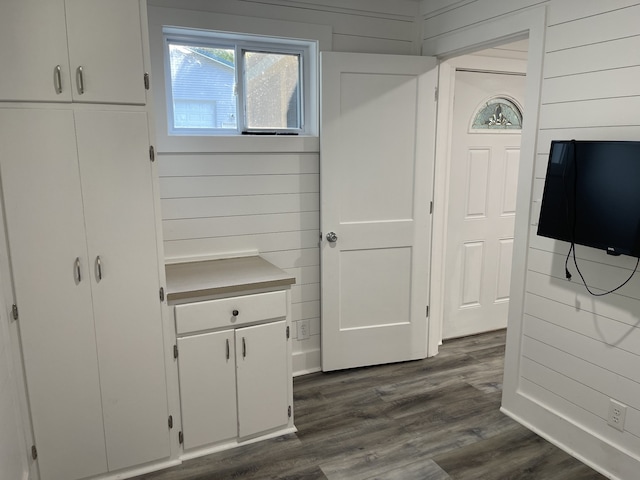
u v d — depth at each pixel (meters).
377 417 2.62
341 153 2.92
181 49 2.65
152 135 1.94
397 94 2.96
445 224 3.34
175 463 2.22
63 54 1.74
